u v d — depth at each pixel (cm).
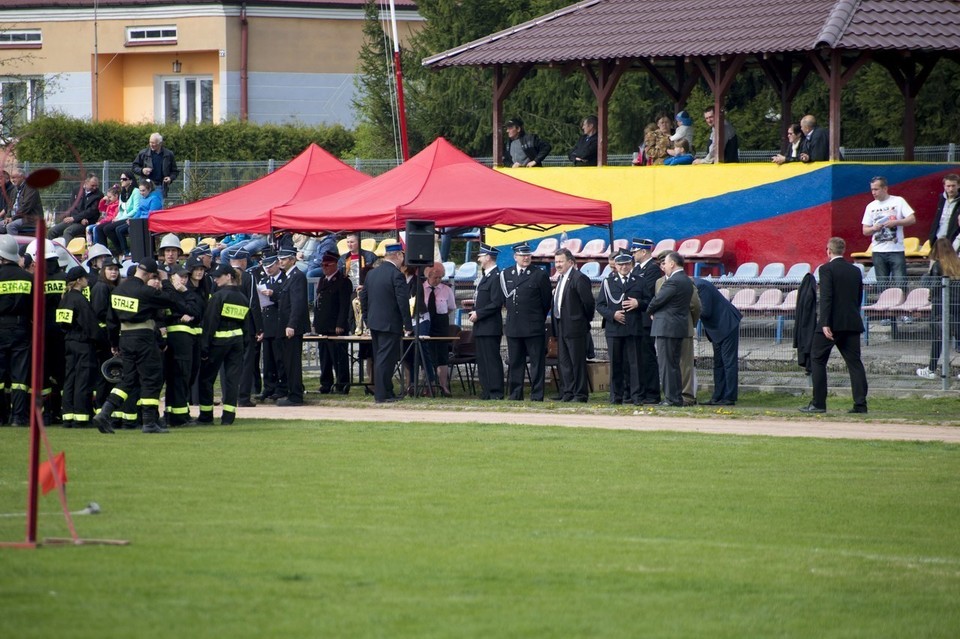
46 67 16262
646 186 9900
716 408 6875
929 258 8300
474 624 2673
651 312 6919
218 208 8756
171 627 2575
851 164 9362
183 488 4253
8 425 6194
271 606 2762
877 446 5478
